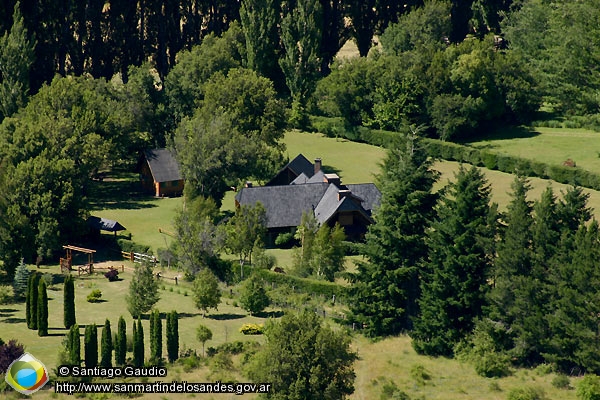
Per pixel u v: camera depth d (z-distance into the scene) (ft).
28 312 655.76
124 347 588.91
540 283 618.85
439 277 647.97
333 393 523.70
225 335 642.63
